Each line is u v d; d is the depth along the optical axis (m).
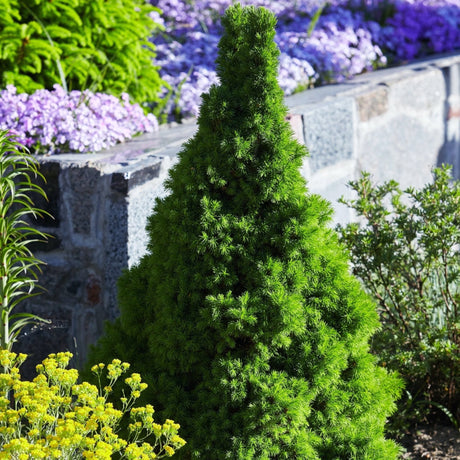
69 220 3.59
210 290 2.43
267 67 2.34
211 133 2.41
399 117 5.98
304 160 4.72
